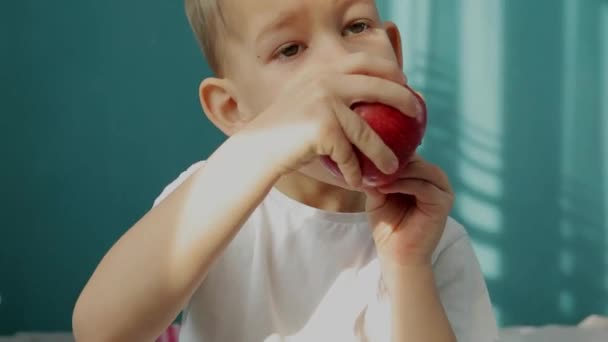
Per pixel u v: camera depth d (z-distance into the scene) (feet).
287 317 3.44
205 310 3.42
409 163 3.00
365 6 2.98
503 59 7.50
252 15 3.02
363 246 3.50
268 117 2.61
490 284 7.56
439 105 7.48
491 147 7.52
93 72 7.13
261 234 3.48
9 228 7.06
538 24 7.53
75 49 7.12
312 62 2.89
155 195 7.19
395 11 7.47
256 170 2.60
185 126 7.21
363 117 2.49
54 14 7.10
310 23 2.91
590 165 7.57
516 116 7.53
